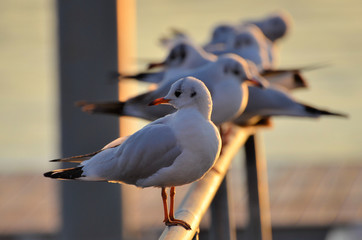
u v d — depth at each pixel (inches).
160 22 1745.8
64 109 437.1
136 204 644.7
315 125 1011.3
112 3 434.9
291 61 1331.2
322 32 1551.4
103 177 267.7
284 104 395.2
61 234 454.6
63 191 450.9
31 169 869.8
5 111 1091.9
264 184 516.4
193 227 239.9
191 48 405.7
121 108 357.1
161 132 262.4
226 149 323.3
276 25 672.4
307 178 737.6
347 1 1914.4
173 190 272.4
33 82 1238.9
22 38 1579.7
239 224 593.0
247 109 393.1
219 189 311.0
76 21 432.1
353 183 714.8
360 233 607.8
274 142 962.7
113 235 450.0
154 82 419.5
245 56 466.3
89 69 432.8
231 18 1786.4
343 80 1175.6
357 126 1004.6
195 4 1969.7
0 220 641.6
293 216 632.4
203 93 262.5
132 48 496.1
